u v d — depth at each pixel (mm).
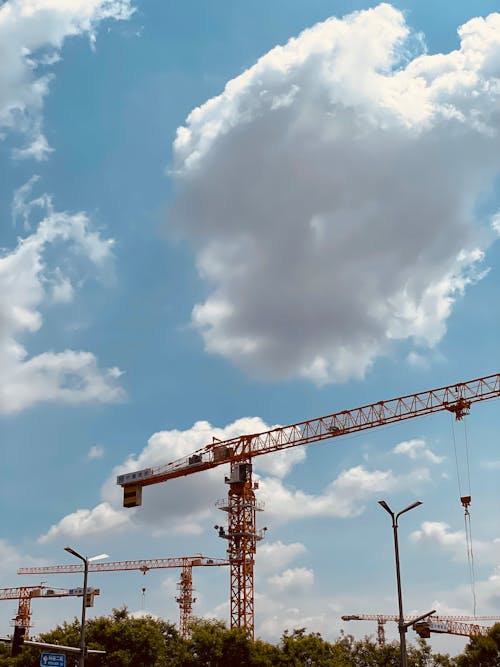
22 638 57719
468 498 120125
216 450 153000
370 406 139250
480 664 102188
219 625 102500
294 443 145500
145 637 100000
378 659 117812
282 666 95938
